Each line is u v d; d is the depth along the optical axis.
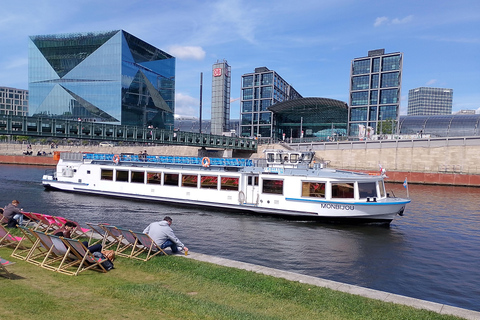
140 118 134.75
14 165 90.81
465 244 21.34
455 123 114.56
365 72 125.31
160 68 146.62
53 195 35.53
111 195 34.34
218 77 139.75
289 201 25.88
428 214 31.86
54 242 10.88
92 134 54.16
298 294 9.53
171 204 31.03
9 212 16.61
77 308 7.78
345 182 24.66
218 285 10.00
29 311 7.39
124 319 7.38
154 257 12.45
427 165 68.69
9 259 11.32
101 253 11.27
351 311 8.65
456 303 12.77
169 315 7.74
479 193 49.81
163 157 32.66
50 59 128.50
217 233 21.81
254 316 7.89
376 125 119.38
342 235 22.23
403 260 17.77
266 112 141.12
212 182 29.05
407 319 8.28
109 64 123.12
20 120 45.19
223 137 80.31
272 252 18.27
